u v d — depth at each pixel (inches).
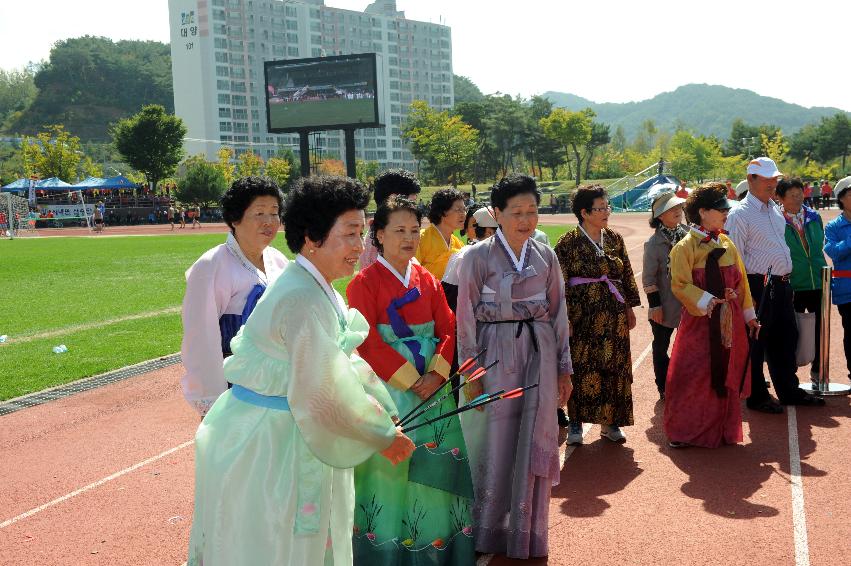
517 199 168.4
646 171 3006.9
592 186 236.8
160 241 1453.0
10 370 373.4
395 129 6565.0
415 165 6737.2
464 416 171.6
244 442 112.7
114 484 220.5
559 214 2598.4
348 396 110.7
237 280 166.9
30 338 464.8
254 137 5693.9
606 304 235.3
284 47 5836.6
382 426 114.3
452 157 3816.4
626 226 1616.6
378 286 155.9
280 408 113.6
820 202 1932.8
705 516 182.9
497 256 171.0
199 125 5487.2
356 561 148.5
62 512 200.8
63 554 175.6
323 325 112.0
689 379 233.3
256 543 110.8
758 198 268.7
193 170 2593.5
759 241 266.5
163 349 420.8
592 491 202.4
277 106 2060.8
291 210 117.5
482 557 167.0
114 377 357.4
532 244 172.7
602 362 235.3
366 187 123.0
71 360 394.9
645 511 187.5
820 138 4933.6
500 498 166.7
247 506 111.2
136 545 179.0
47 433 273.4
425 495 150.9
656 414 273.0
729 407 233.6
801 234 294.5
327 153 5944.9
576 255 236.7
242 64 5615.2
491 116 4478.3
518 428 167.2
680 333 238.5
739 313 232.8
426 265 225.1
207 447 115.6
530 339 168.4
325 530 113.4
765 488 198.7
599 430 258.7
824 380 291.9
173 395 322.0
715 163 4439.0
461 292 170.1
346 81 1996.8
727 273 232.1
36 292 695.1
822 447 228.7
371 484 148.1
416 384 152.6
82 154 3489.2
